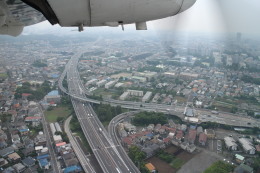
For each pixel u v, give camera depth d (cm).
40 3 371
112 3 373
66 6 357
